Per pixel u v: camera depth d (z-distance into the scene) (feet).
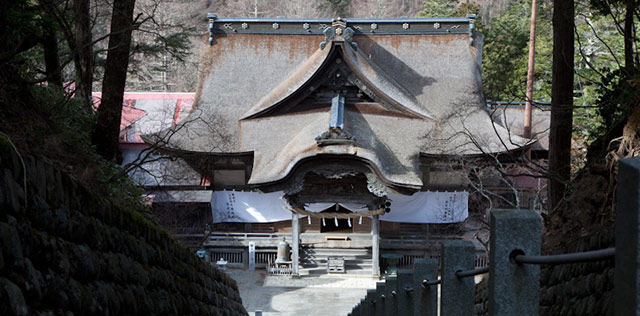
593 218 27.40
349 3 258.16
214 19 129.08
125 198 35.09
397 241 111.45
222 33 129.59
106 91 48.44
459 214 110.32
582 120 96.48
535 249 10.28
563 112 51.60
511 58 154.20
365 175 102.73
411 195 106.73
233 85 123.54
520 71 135.74
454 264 14.93
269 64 126.41
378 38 127.95
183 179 102.32
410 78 122.83
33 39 42.14
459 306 14.87
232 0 247.50
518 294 10.26
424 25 128.36
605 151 32.35
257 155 110.01
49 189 14.62
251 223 116.88
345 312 88.58
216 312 37.06
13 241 12.23
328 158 98.02
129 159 111.96
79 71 55.52
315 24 128.98
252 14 245.45
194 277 32.04
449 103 117.39
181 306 27.27
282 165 100.78
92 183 27.14
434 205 111.45
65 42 67.21
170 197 100.01
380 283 32.19
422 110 112.88
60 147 26.91
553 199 52.13
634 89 31.22
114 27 48.37
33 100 28.07
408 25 128.16
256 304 92.02
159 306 23.20
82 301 15.44
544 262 8.96
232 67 126.00
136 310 20.15
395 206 112.68
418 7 261.85
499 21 162.81
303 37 128.67
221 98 121.60
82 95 56.13
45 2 38.78
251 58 127.13
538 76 110.42
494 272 10.29
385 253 111.14
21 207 12.91
